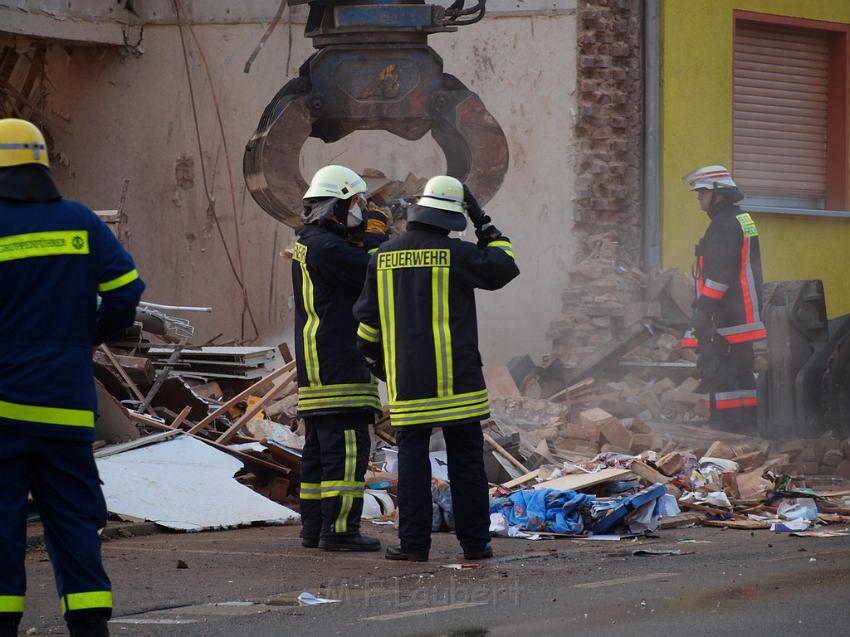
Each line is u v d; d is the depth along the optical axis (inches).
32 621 581.0
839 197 1870.1
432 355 761.0
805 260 1831.9
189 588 660.7
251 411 1082.7
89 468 498.3
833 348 1323.8
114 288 502.0
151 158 1761.8
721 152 1739.7
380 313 774.5
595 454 1190.3
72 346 493.7
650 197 1688.0
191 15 1743.4
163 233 1761.8
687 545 829.2
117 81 1768.0
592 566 735.7
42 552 784.9
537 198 1676.9
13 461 485.7
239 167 1733.5
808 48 1861.5
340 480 802.2
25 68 1772.9
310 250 803.4
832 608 584.7
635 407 1397.6
